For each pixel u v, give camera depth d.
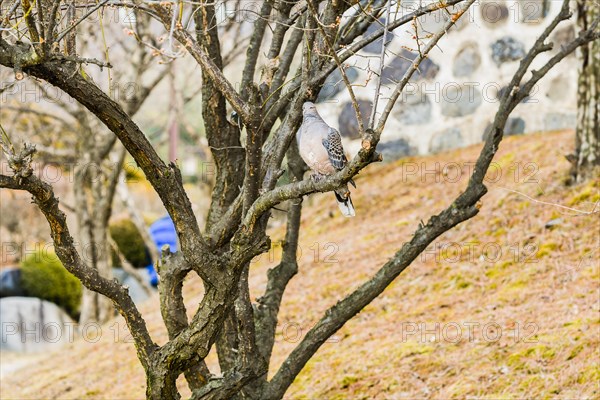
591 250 10.13
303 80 5.54
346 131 14.52
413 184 14.01
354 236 13.10
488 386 8.27
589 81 11.32
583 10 11.14
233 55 14.44
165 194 5.01
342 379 9.22
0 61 4.62
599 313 8.80
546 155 12.89
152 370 5.19
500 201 11.89
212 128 6.41
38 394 11.84
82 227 16.42
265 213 5.52
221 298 5.09
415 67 4.43
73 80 4.60
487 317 9.50
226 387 5.22
